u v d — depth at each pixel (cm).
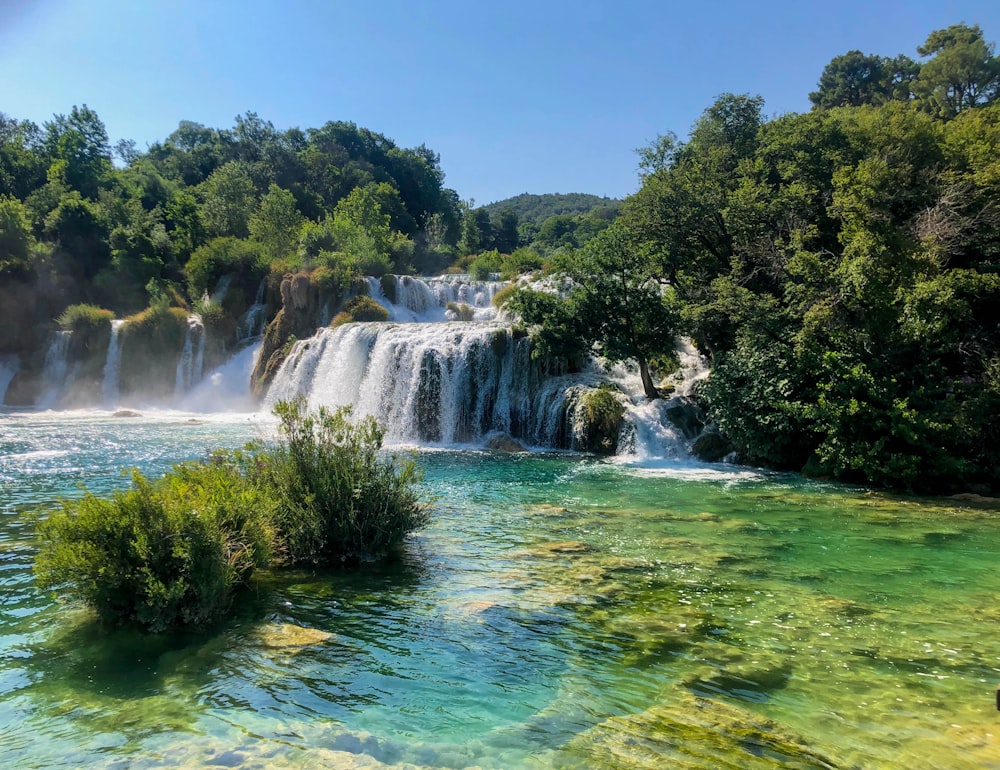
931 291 1627
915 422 1568
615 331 2288
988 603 762
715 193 2617
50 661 567
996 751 439
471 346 2511
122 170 7506
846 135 2692
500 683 546
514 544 1020
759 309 1952
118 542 644
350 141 10381
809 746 446
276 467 927
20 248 4244
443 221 9506
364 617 696
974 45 5062
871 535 1112
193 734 447
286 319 3778
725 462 1981
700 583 831
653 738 455
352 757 422
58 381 3675
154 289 4250
